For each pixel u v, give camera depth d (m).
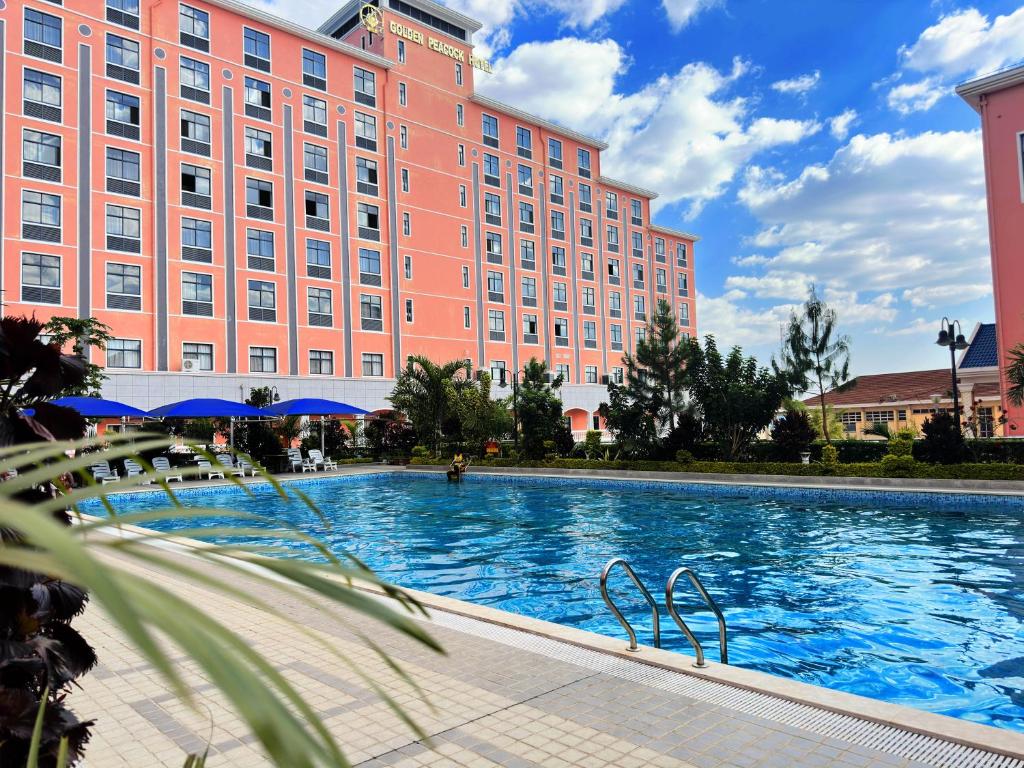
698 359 20.75
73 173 25.58
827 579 8.36
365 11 36.25
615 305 48.25
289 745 0.39
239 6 30.19
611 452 23.89
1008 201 21.38
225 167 29.66
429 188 37.81
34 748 1.04
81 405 18.62
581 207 46.78
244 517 0.75
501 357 40.72
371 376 33.94
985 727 3.41
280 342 30.81
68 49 25.83
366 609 0.61
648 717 3.68
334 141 33.69
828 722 3.58
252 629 5.45
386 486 22.05
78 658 1.81
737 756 3.23
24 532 0.40
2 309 23.66
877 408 37.66
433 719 3.71
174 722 3.86
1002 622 6.57
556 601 7.78
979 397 26.17
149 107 27.67
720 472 18.92
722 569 9.02
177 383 27.23
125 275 26.55
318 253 32.56
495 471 23.17
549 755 3.29
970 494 13.96
